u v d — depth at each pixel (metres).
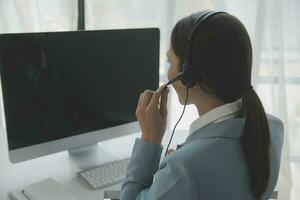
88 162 1.27
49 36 1.10
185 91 0.84
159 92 0.96
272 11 1.91
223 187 0.73
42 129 1.16
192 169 0.72
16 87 1.07
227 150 0.74
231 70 0.75
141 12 1.94
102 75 1.24
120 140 1.47
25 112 1.11
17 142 1.12
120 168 1.22
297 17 1.93
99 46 1.20
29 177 1.19
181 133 1.57
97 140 1.29
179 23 0.81
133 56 1.29
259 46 1.96
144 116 0.96
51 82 1.14
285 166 2.11
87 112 1.24
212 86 0.77
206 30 0.74
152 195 0.76
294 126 2.11
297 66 2.01
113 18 1.96
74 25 1.96
